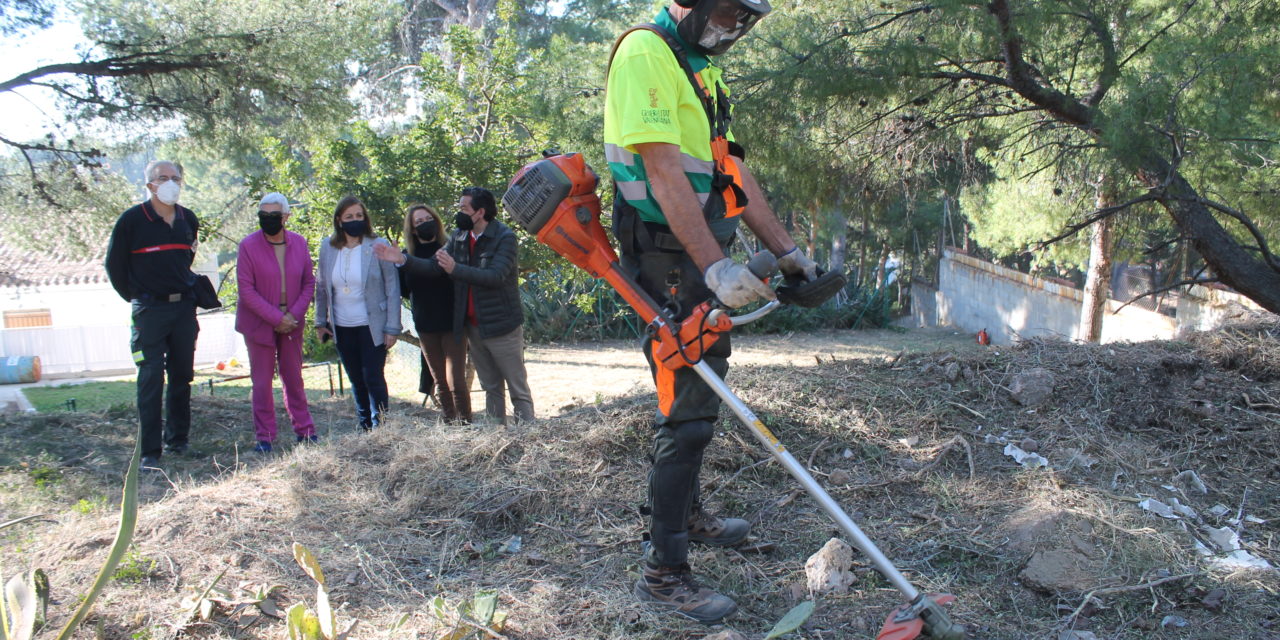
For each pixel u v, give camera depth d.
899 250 29.59
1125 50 6.62
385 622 2.61
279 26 8.94
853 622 2.66
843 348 18.20
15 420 5.91
